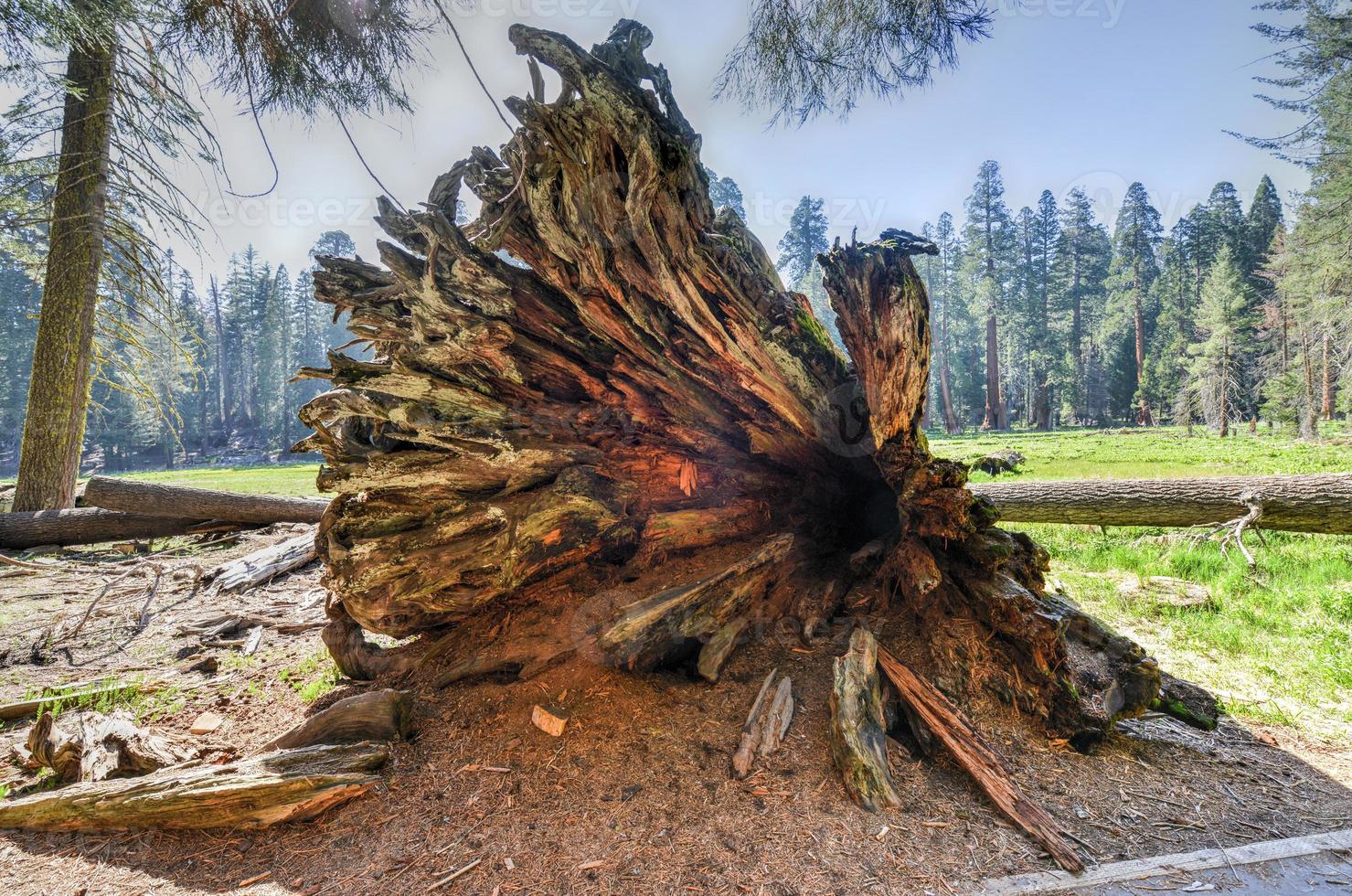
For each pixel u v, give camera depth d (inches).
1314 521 296.4
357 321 155.6
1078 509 360.2
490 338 146.8
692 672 145.5
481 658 147.3
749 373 152.9
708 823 100.2
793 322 152.3
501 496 153.5
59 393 410.6
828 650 147.1
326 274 153.7
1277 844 98.4
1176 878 90.0
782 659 145.3
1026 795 109.7
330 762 113.4
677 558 168.6
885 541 177.2
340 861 95.8
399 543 145.4
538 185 123.8
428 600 145.2
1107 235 2092.8
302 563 320.5
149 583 294.7
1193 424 1577.3
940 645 143.0
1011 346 2017.7
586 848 95.9
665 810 103.4
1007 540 147.3
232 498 403.2
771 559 157.5
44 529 373.7
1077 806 108.3
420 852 96.7
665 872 90.5
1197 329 1644.9
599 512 153.6
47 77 329.1
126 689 169.2
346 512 153.3
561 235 129.5
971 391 2096.5
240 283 2279.8
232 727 147.9
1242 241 1782.7
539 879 90.1
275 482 743.7
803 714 126.6
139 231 432.1
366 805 108.3
